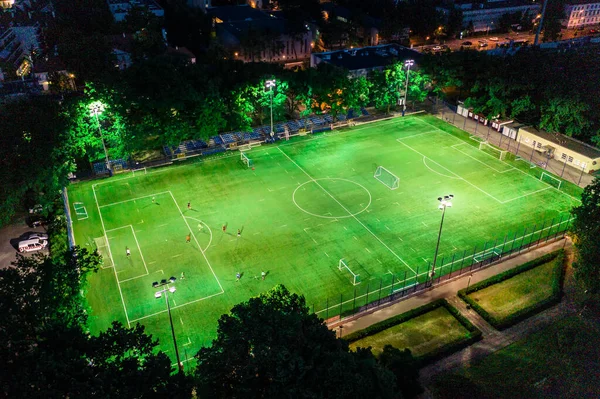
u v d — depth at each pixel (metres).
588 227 67.50
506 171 106.94
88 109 102.00
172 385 37.75
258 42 170.88
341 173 105.81
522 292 72.12
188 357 60.94
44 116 94.56
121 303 70.00
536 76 119.31
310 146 118.69
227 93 113.75
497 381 55.75
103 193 97.88
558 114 112.38
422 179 103.25
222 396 39.06
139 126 104.50
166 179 103.44
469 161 111.25
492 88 123.50
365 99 128.88
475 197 96.50
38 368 33.97
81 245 81.94
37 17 198.62
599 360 58.44
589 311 66.62
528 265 76.75
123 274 75.69
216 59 139.25
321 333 43.03
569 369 57.16
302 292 72.19
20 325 38.50
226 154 114.19
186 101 107.25
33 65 148.62
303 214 91.19
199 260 78.94
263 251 81.19
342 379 37.06
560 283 72.50
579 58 136.75
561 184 101.50
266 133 122.75
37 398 32.69
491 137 123.56
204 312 68.56
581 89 115.31
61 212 90.56
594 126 113.56
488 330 64.62
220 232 85.94
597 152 108.19
